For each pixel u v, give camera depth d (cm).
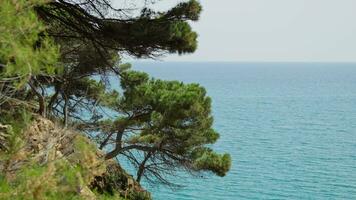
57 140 630
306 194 6325
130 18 1275
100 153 1503
